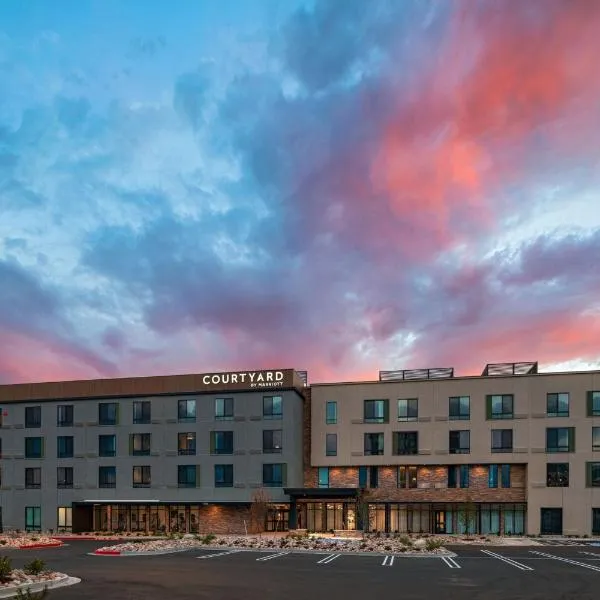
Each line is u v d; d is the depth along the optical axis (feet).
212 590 75.36
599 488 191.83
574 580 86.43
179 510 215.92
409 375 221.46
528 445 198.59
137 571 95.61
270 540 151.33
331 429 215.51
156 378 224.94
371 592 74.13
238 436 213.46
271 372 213.87
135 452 221.87
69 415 230.27
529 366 212.02
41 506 226.58
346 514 207.21
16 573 79.41
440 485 204.74
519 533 197.57
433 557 121.60
